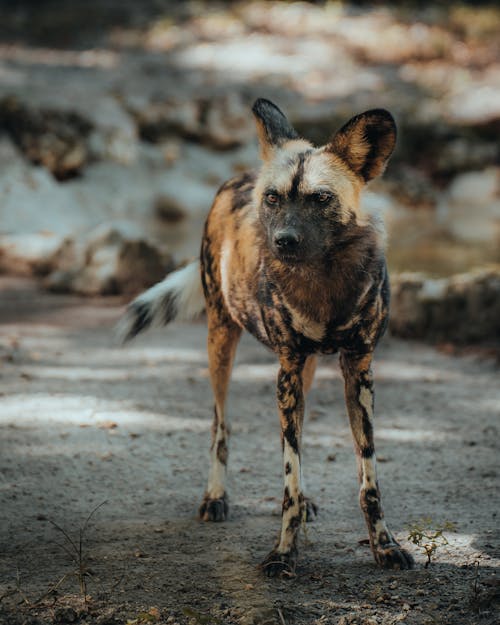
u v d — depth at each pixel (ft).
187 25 115.24
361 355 21.45
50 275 55.11
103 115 78.48
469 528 23.22
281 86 95.55
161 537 22.95
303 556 21.83
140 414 32.99
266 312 21.57
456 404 34.50
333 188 20.24
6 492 25.71
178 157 81.10
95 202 73.10
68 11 118.62
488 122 89.04
